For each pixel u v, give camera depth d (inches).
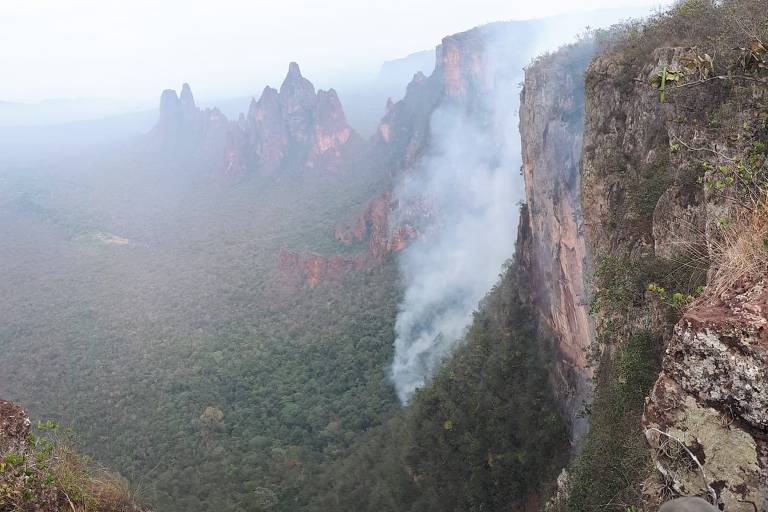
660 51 501.0
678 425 149.5
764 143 259.0
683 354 150.3
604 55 631.8
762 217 174.1
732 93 328.8
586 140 642.2
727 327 140.2
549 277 1109.1
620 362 399.5
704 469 141.6
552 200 1061.1
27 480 183.6
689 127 375.2
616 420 394.6
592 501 392.8
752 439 132.7
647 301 384.8
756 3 398.6
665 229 369.7
